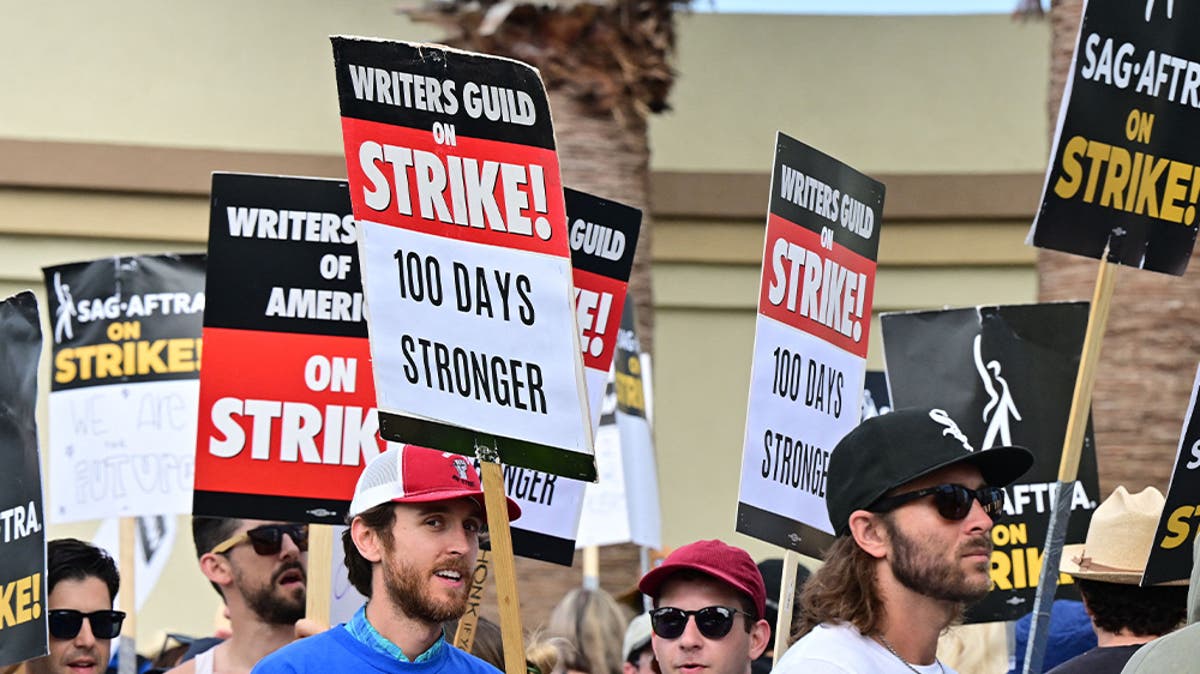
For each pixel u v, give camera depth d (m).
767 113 25.42
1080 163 9.67
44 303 23.78
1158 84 9.87
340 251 10.96
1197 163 9.99
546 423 8.09
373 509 8.31
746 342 25.33
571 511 11.29
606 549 17.14
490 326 8.18
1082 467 12.24
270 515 10.77
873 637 8.05
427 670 8.35
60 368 13.38
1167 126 9.90
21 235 23.86
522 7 17.83
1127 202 9.79
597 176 17.91
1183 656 6.70
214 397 10.85
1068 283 15.99
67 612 11.83
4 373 10.64
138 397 13.22
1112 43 9.71
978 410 12.15
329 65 24.86
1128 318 15.70
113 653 15.48
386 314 8.21
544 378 8.12
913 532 8.01
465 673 8.56
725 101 25.39
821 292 10.76
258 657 11.62
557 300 8.13
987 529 8.09
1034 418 12.17
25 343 10.63
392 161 8.26
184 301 13.25
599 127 17.98
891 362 12.26
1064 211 9.66
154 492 13.09
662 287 25.17
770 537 10.31
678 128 25.30
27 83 23.97
